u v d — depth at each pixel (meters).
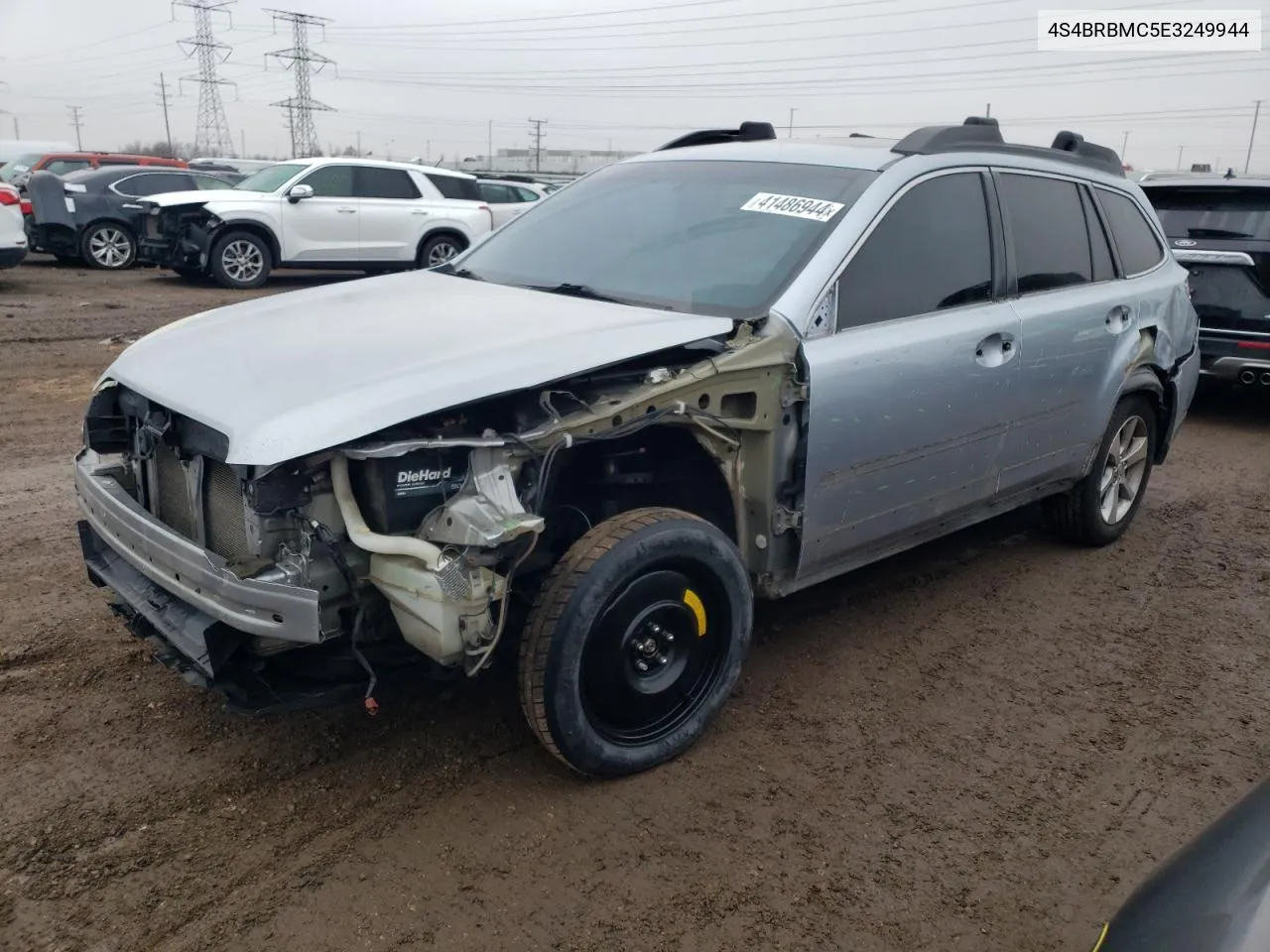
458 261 4.58
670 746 3.29
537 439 2.88
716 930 2.63
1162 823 3.14
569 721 2.99
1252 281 7.80
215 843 2.88
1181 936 1.73
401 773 3.23
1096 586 4.95
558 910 2.67
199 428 2.92
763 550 3.51
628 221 4.22
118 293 13.88
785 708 3.71
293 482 2.71
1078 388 4.65
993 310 4.16
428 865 2.82
